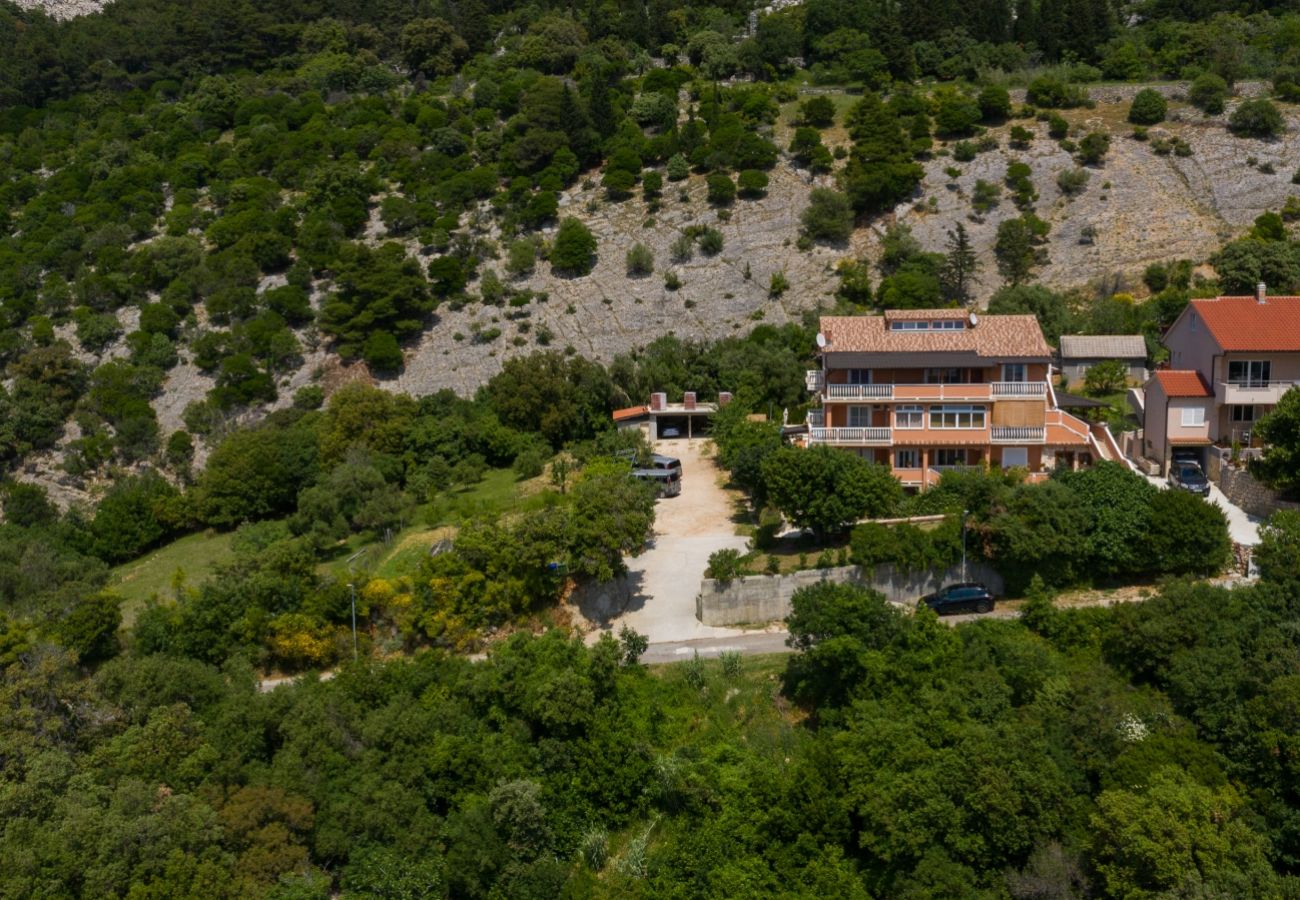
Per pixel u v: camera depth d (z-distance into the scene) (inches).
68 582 2568.9
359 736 1808.6
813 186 4554.6
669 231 4443.9
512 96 5354.3
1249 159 4461.1
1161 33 5472.4
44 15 6978.4
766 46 5649.6
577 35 6003.9
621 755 1770.4
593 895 1615.4
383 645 2106.3
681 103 5374.0
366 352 3907.5
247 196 4766.2
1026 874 1533.0
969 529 2085.4
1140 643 1795.0
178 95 5954.7
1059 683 1740.9
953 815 1579.7
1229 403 2439.7
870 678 1782.7
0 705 1772.9
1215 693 1675.7
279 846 1617.9
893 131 4603.8
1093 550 2042.3
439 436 3196.4
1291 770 1555.1
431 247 4397.1
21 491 3267.7
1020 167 4453.7
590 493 2212.1
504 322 4074.8
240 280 4254.4
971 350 2472.9
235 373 3799.2
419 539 2615.7
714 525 2519.7
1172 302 3558.1
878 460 2507.4
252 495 3093.0
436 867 1657.2
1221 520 2047.2
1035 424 2466.8
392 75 6013.8
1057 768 1614.2
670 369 3454.7
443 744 1774.1
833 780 1667.1
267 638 2091.5
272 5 6505.9
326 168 4751.5
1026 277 4015.8
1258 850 1460.4
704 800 1704.0
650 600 2194.9
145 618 2182.6
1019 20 5753.0
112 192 4909.0
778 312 3993.6
